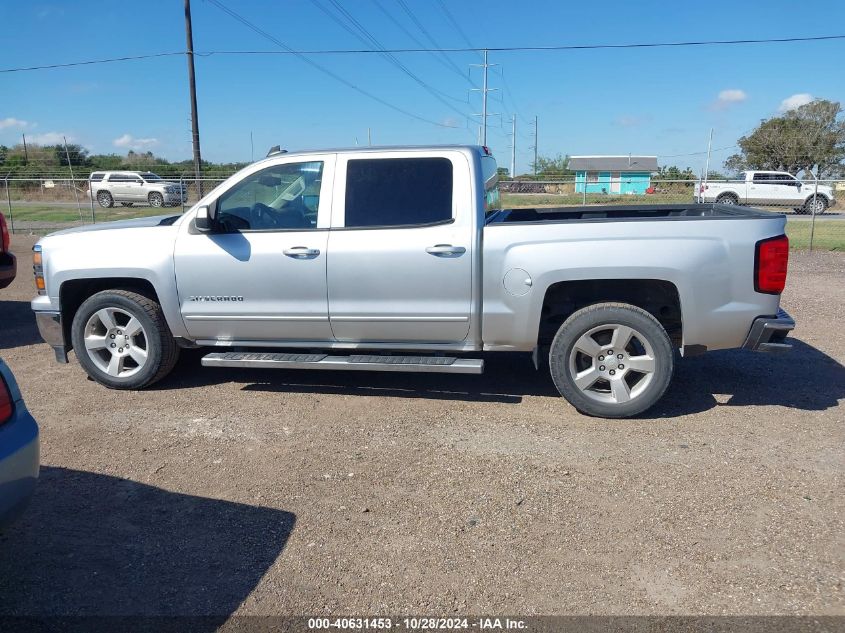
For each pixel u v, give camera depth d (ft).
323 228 16.71
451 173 16.37
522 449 14.57
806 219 75.72
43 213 88.43
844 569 10.19
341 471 13.70
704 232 15.26
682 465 13.70
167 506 12.43
